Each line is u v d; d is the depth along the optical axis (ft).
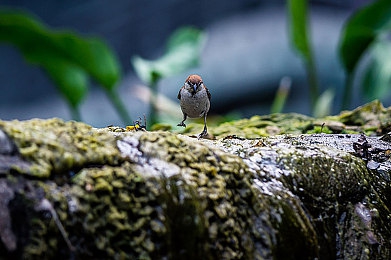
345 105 32.76
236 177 11.87
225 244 11.07
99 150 10.62
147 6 100.27
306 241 12.25
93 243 9.77
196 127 22.91
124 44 104.17
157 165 10.92
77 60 30.17
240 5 81.41
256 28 71.61
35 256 9.12
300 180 13.19
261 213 11.87
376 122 21.91
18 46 29.96
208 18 88.89
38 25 27.96
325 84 64.23
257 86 66.95
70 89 33.96
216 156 11.93
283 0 74.59
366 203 14.06
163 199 10.48
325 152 14.38
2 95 123.03
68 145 10.37
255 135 21.07
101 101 87.45
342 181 13.89
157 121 31.35
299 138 16.88
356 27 29.04
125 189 10.33
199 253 10.68
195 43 32.04
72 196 9.82
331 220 13.38
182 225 10.63
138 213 10.25
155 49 99.40
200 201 10.96
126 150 10.99
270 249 11.55
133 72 100.53
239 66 67.67
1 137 9.64
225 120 32.22
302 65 64.80
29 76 117.39
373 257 13.33
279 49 66.49
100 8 107.24
